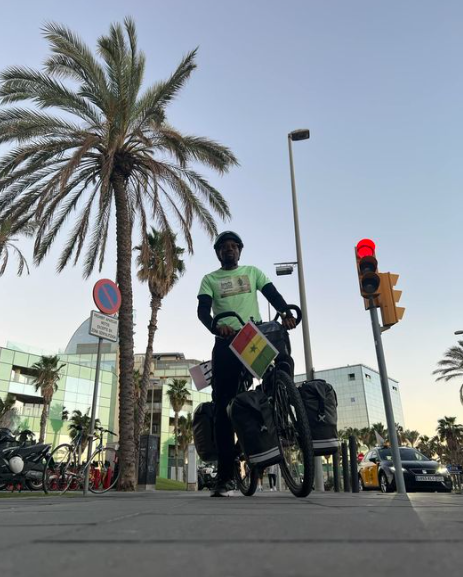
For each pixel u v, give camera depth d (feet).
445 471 31.58
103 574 2.02
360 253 16.94
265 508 6.03
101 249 50.16
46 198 39.17
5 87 39.29
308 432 8.97
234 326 11.55
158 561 2.29
